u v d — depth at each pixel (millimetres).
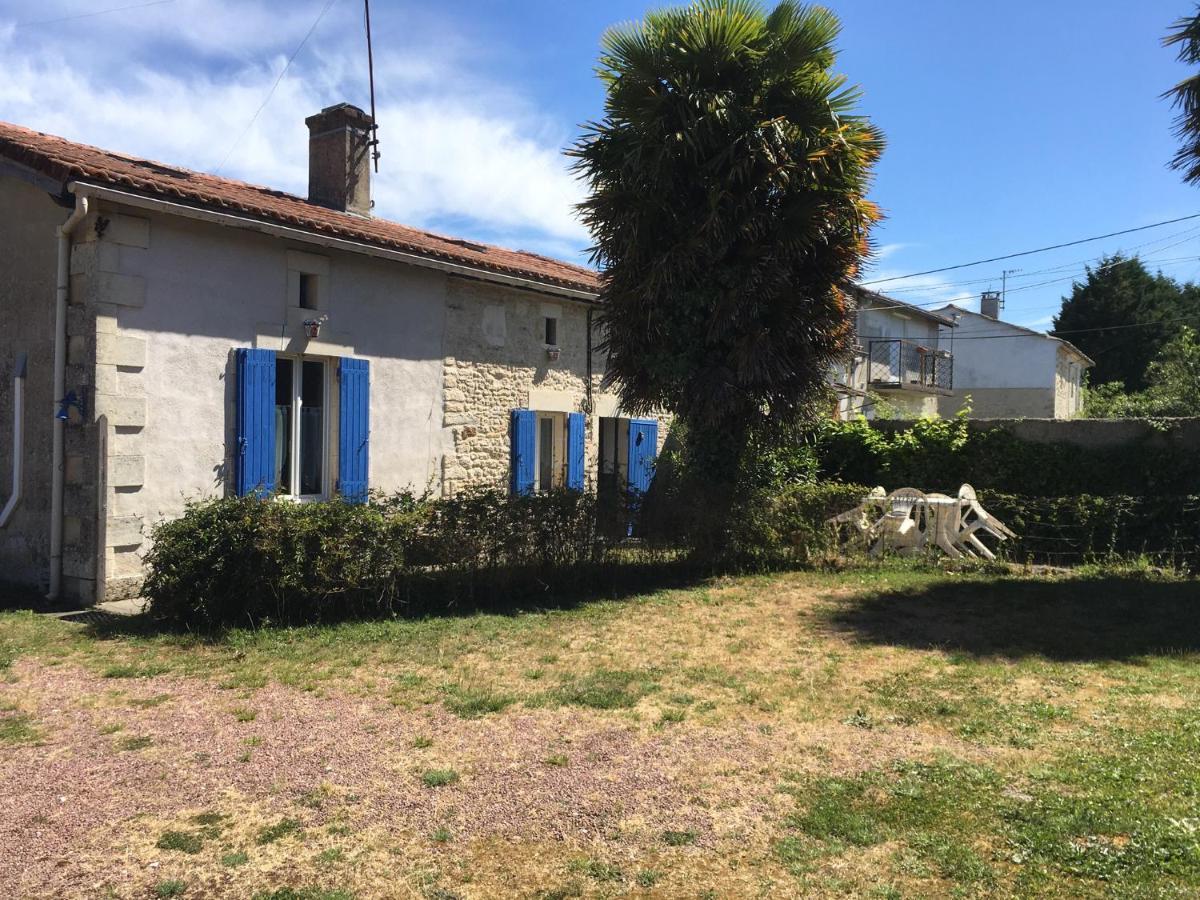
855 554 9664
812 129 8539
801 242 8461
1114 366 35531
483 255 11500
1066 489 10648
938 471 11539
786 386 8984
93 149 8648
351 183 11125
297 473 8719
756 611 7098
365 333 9266
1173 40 8305
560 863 2859
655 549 8758
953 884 2719
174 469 7477
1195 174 8680
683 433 10430
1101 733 4055
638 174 8445
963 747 3920
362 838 3006
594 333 12672
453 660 5410
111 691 4648
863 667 5316
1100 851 2867
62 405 7125
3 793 3334
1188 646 5789
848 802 3318
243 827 3074
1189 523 9508
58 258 7242
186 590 5996
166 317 7410
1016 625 6504
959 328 31078
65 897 2600
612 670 5211
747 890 2695
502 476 11031
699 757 3795
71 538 7160
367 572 6500
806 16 8578
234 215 7637
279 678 4934
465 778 3535
